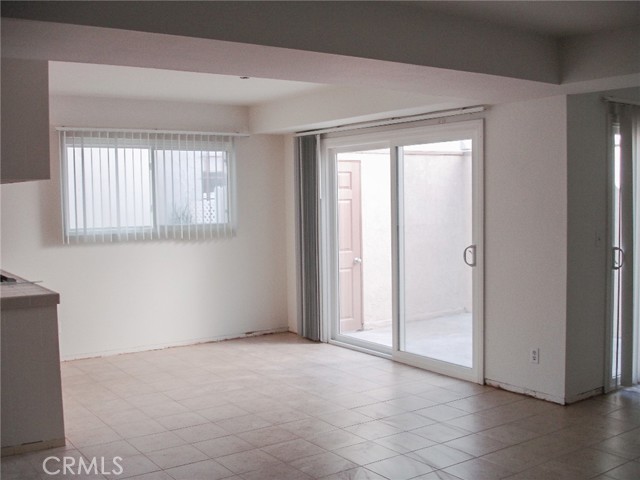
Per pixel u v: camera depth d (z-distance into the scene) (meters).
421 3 3.33
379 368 5.77
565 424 4.23
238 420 4.41
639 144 5.00
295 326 7.43
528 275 4.78
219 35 2.84
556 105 4.53
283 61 3.31
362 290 7.11
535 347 4.77
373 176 7.13
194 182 6.81
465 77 3.84
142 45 2.92
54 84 5.55
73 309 6.23
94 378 5.54
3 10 2.43
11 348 3.81
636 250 5.02
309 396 4.94
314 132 6.75
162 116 6.62
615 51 3.85
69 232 6.14
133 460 3.73
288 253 7.49
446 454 3.76
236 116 7.08
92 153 6.22
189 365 5.96
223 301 7.09
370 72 3.64
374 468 3.57
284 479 3.44
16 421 3.84
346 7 3.20
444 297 5.51
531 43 3.95
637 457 3.70
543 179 4.64
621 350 4.96
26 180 3.85
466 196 5.25
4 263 5.91
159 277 6.68
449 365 5.47
